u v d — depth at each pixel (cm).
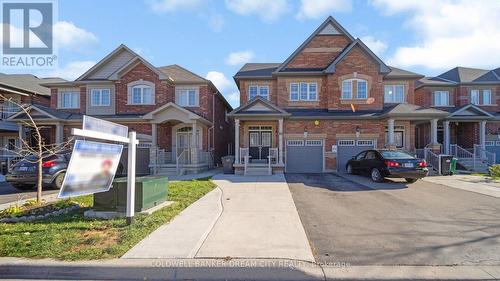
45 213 802
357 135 2020
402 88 2270
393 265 491
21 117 2102
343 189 1242
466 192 1170
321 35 2252
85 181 614
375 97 2114
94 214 769
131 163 690
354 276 458
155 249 543
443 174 1752
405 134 2123
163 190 908
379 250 553
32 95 2653
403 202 980
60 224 691
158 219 720
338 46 2239
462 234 643
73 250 534
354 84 2117
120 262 490
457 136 2519
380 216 799
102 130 621
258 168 1847
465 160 2047
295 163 2039
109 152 680
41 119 2084
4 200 1090
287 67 2247
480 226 702
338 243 590
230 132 3231
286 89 2203
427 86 2525
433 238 617
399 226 704
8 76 2761
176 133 2284
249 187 1291
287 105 2195
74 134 553
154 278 470
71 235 609
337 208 893
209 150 2345
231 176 1736
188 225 693
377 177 1464
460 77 2577
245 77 2275
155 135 2041
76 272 476
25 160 1298
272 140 2134
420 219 767
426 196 1084
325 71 2116
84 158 605
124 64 2345
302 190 1218
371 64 2122
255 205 917
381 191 1195
